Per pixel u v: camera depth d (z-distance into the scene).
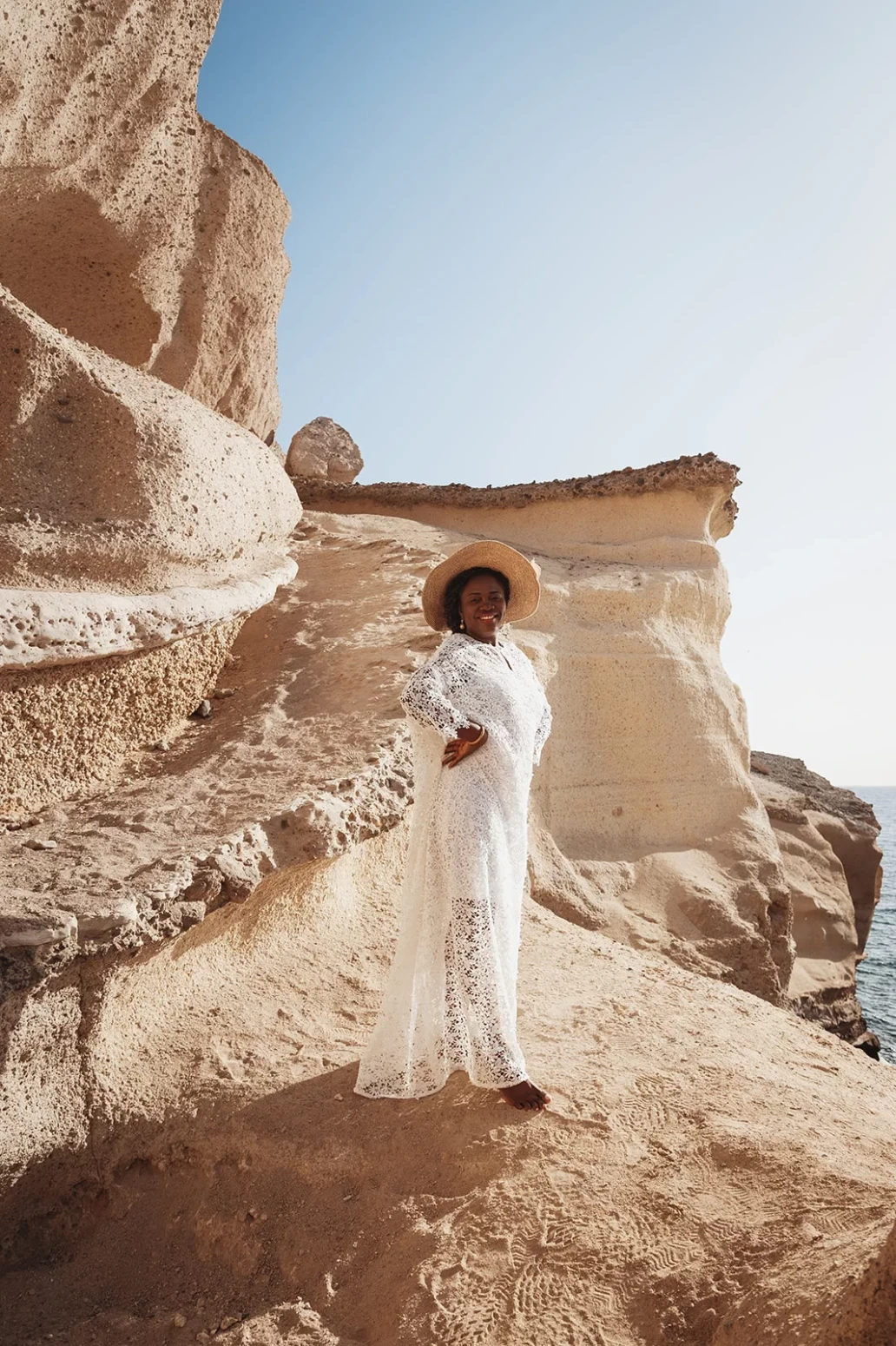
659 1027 3.98
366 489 12.57
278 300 9.74
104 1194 3.33
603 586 9.88
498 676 3.39
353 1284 2.81
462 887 3.21
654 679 9.52
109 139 6.78
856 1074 3.94
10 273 7.54
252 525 6.09
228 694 6.00
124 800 4.50
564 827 8.74
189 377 8.88
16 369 4.81
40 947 3.11
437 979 3.31
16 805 4.38
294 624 6.96
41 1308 3.05
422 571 7.73
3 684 4.23
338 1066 3.63
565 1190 2.88
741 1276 2.46
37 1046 3.24
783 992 8.96
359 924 4.77
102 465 5.04
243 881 3.79
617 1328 2.43
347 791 4.45
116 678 4.89
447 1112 3.24
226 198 8.65
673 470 10.98
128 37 6.37
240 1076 3.56
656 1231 2.68
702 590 10.35
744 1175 2.85
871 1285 1.95
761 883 9.12
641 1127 3.13
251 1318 2.81
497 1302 2.56
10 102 5.58
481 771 3.28
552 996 4.29
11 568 4.48
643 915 8.33
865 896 16.14
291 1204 3.09
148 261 7.85
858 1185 2.70
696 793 9.43
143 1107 3.43
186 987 3.88
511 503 11.59
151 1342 2.86
